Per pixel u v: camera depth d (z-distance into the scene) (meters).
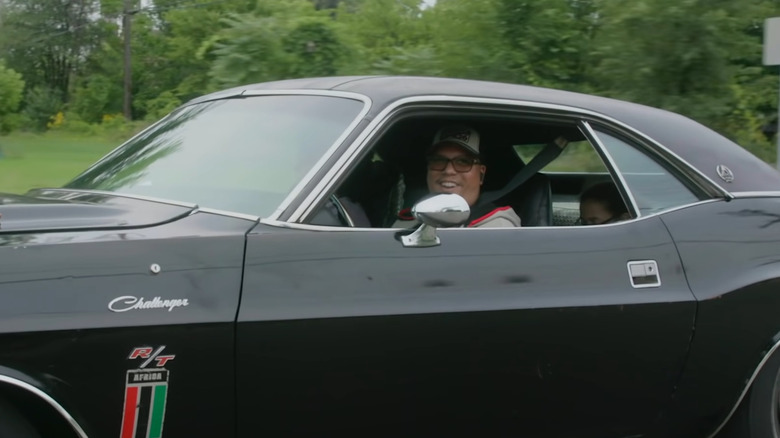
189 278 2.45
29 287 2.29
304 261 2.59
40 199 2.93
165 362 2.37
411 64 14.83
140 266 2.41
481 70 14.67
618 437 3.06
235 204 2.75
